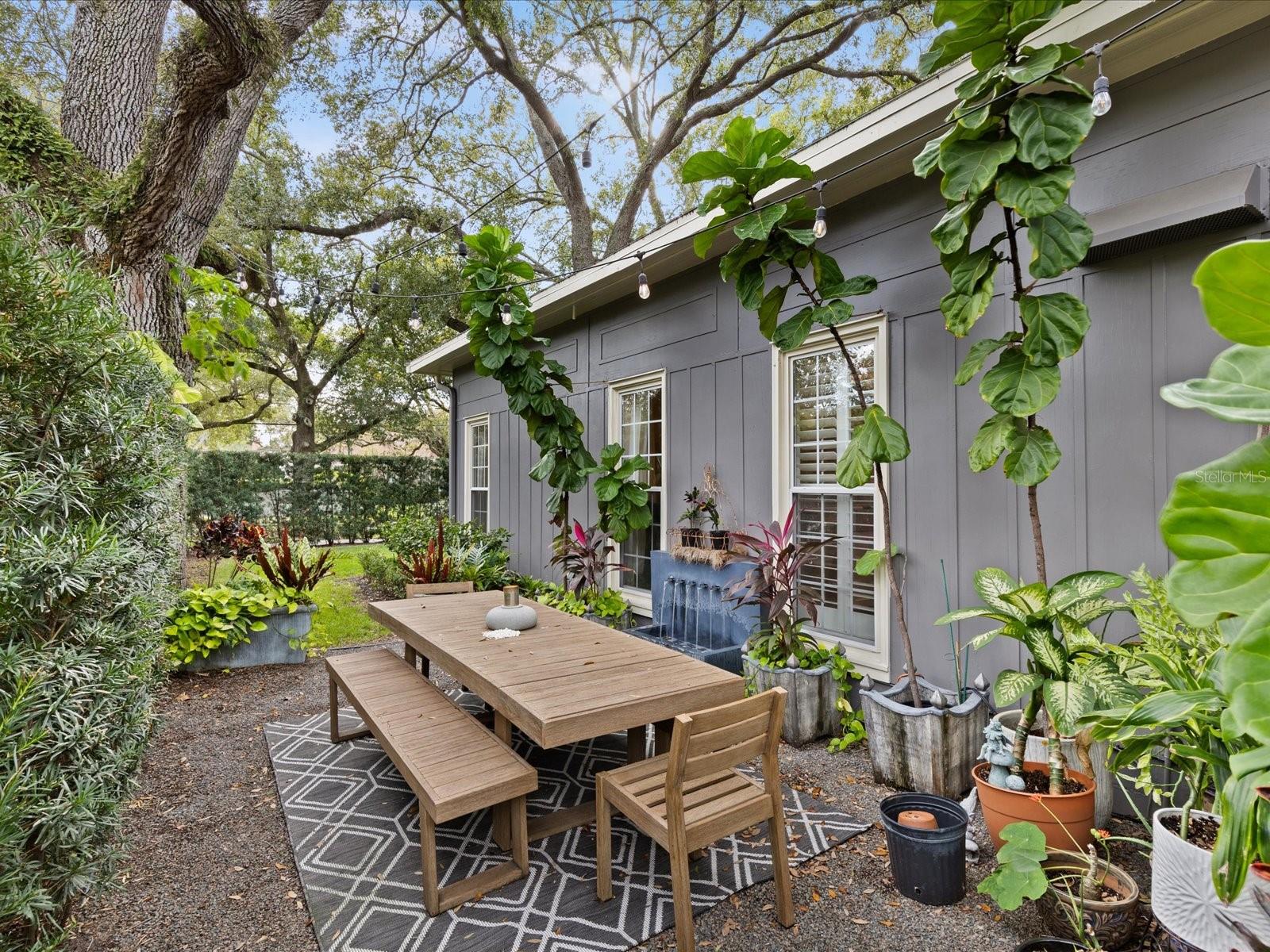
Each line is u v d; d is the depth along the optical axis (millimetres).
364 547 12422
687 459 4973
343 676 3217
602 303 6035
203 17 4152
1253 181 2154
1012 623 2197
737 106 11398
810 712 3361
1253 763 623
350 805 2771
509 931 1978
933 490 3260
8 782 1355
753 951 1880
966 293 2457
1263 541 658
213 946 1949
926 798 2264
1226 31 2295
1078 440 2723
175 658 4566
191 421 2615
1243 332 707
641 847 2436
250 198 11234
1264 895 1361
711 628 4449
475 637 3021
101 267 4250
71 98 5176
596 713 2074
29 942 1608
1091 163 2682
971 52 2326
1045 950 1751
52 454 1650
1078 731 2021
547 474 5578
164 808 2795
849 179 3473
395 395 15430
